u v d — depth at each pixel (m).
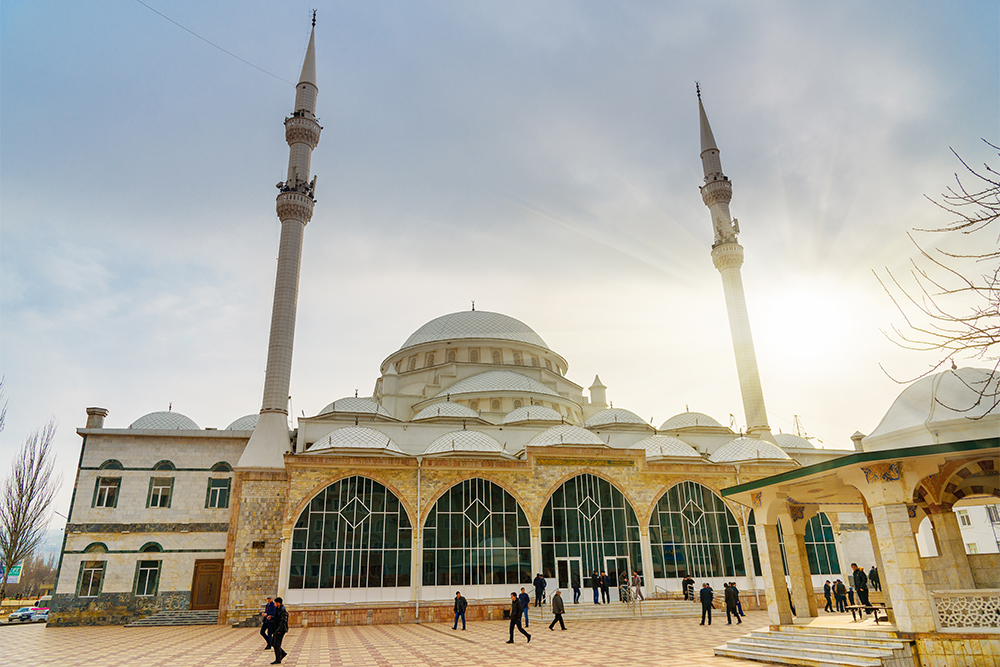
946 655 15.70
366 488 36.38
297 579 33.88
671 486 41.09
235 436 44.06
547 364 65.12
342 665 19.45
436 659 20.30
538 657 20.23
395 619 33.75
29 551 51.47
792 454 53.72
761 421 52.72
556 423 48.88
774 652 18.48
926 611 16.27
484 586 35.97
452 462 37.88
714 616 33.66
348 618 33.31
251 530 37.72
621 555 38.72
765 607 38.66
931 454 16.06
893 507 17.06
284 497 38.88
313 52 58.41
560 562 37.66
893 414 20.34
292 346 47.22
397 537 35.75
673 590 38.56
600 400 60.91
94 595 39.16
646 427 51.84
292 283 48.66
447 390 55.91
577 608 34.03
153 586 40.00
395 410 54.81
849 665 15.92
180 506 41.84
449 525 36.62
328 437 39.28
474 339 61.56
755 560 40.66
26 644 26.94
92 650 24.39
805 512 23.98
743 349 55.31
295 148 53.75
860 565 47.06
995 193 8.35
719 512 41.19
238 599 36.31
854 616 21.59
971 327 8.48
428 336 64.88
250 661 20.73
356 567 34.72
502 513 37.69
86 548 39.97
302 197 51.41
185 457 43.00
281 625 20.47
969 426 18.02
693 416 55.16
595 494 39.69
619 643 23.50
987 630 15.52
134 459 42.31
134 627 36.69
